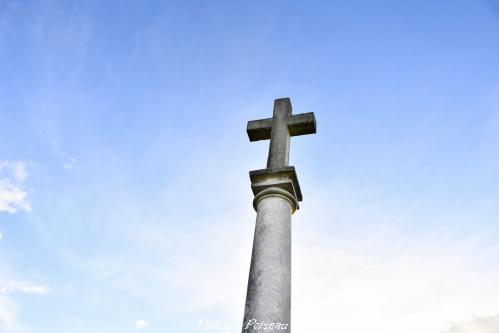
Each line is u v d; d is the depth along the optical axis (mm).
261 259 6434
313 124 8562
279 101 9125
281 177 7395
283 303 6004
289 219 7082
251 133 8852
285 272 6344
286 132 8484
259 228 6871
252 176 7508
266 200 7211
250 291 6156
